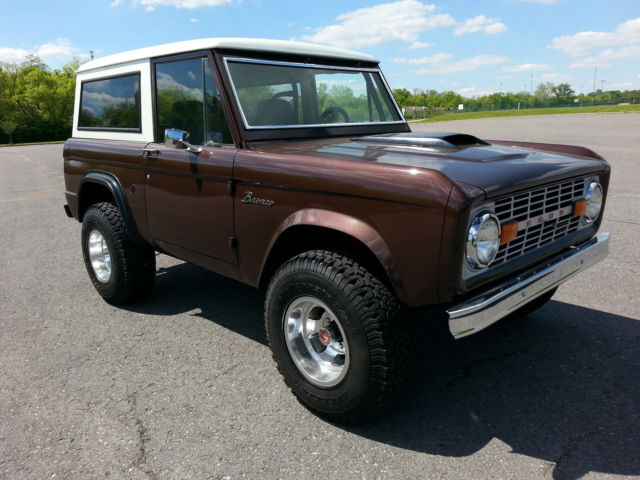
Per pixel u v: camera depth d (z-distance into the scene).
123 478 2.33
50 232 7.25
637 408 2.75
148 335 3.77
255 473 2.34
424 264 2.22
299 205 2.63
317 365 2.72
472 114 58.72
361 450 2.48
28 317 4.15
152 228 3.68
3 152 32.75
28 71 78.75
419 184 2.19
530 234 2.60
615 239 5.86
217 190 3.05
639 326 3.71
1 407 2.89
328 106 3.67
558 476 2.28
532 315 3.93
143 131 3.72
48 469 2.39
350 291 2.39
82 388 3.08
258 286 3.02
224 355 3.46
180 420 2.75
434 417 2.73
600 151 14.68
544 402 2.83
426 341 3.58
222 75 3.07
